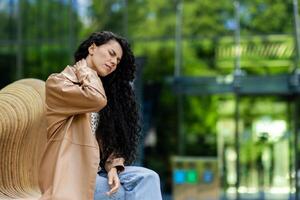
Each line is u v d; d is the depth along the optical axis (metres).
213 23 15.88
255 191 15.20
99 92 3.52
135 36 16.03
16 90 4.50
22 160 4.47
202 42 15.90
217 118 15.57
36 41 16.02
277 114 15.25
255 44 15.58
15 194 4.27
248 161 15.32
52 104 3.56
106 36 3.91
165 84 15.83
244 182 15.26
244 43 15.66
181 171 14.50
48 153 3.55
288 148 15.16
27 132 4.48
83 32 15.93
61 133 3.55
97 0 16.03
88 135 3.56
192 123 15.68
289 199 15.05
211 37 15.85
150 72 15.88
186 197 14.43
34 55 16.02
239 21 15.74
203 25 15.92
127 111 4.10
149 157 15.64
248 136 15.38
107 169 3.93
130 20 16.05
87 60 3.88
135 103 4.14
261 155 15.27
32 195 4.41
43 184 3.55
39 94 4.70
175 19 16.05
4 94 4.42
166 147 15.65
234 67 15.64
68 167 3.49
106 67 3.86
